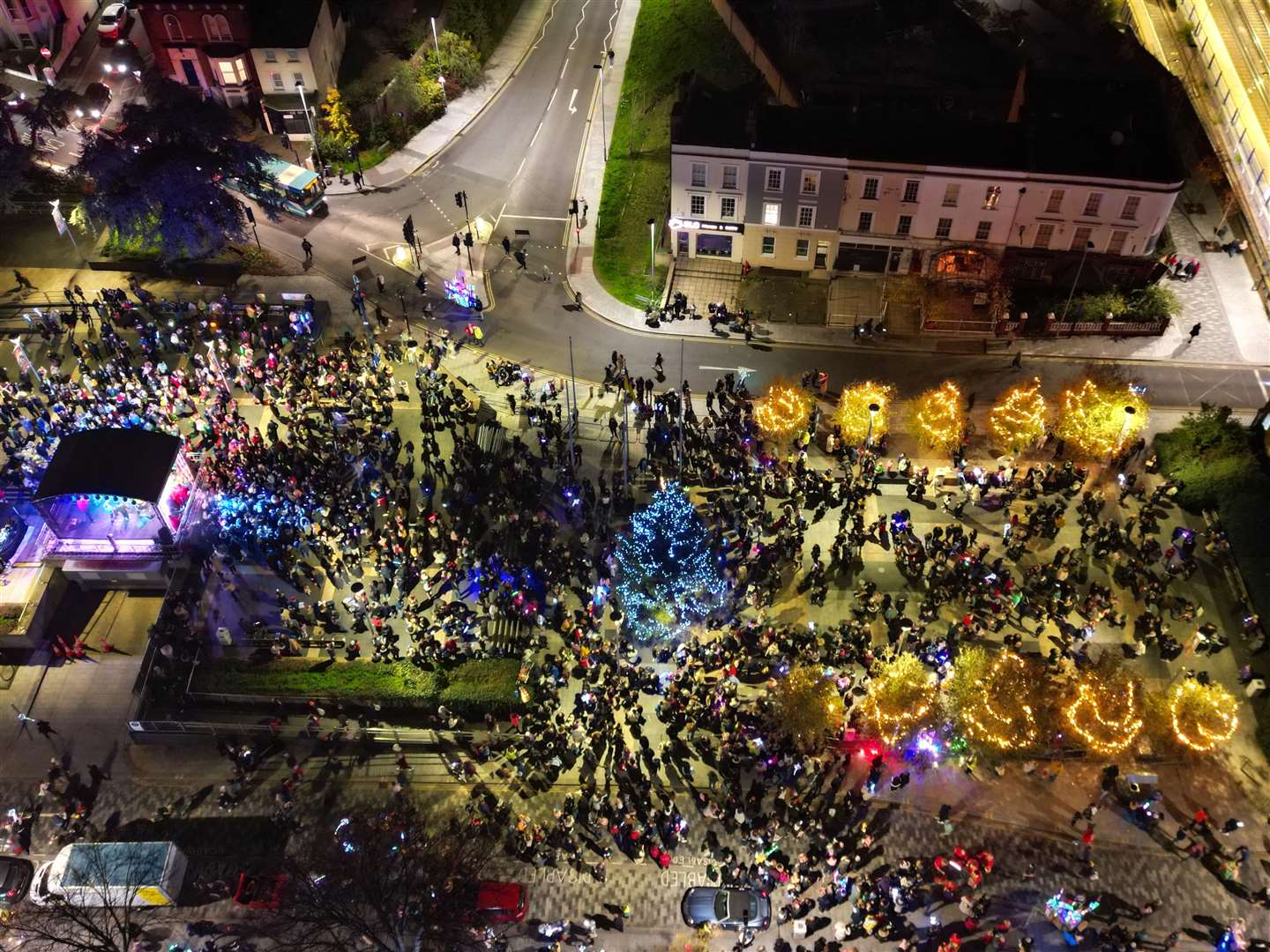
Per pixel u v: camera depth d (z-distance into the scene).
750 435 72.38
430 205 93.62
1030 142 77.62
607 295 85.62
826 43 102.31
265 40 94.81
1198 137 93.69
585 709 59.00
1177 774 57.03
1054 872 53.72
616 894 53.28
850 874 53.56
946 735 57.88
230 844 55.94
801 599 64.25
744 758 57.25
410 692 59.72
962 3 107.19
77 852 52.72
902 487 70.00
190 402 75.25
